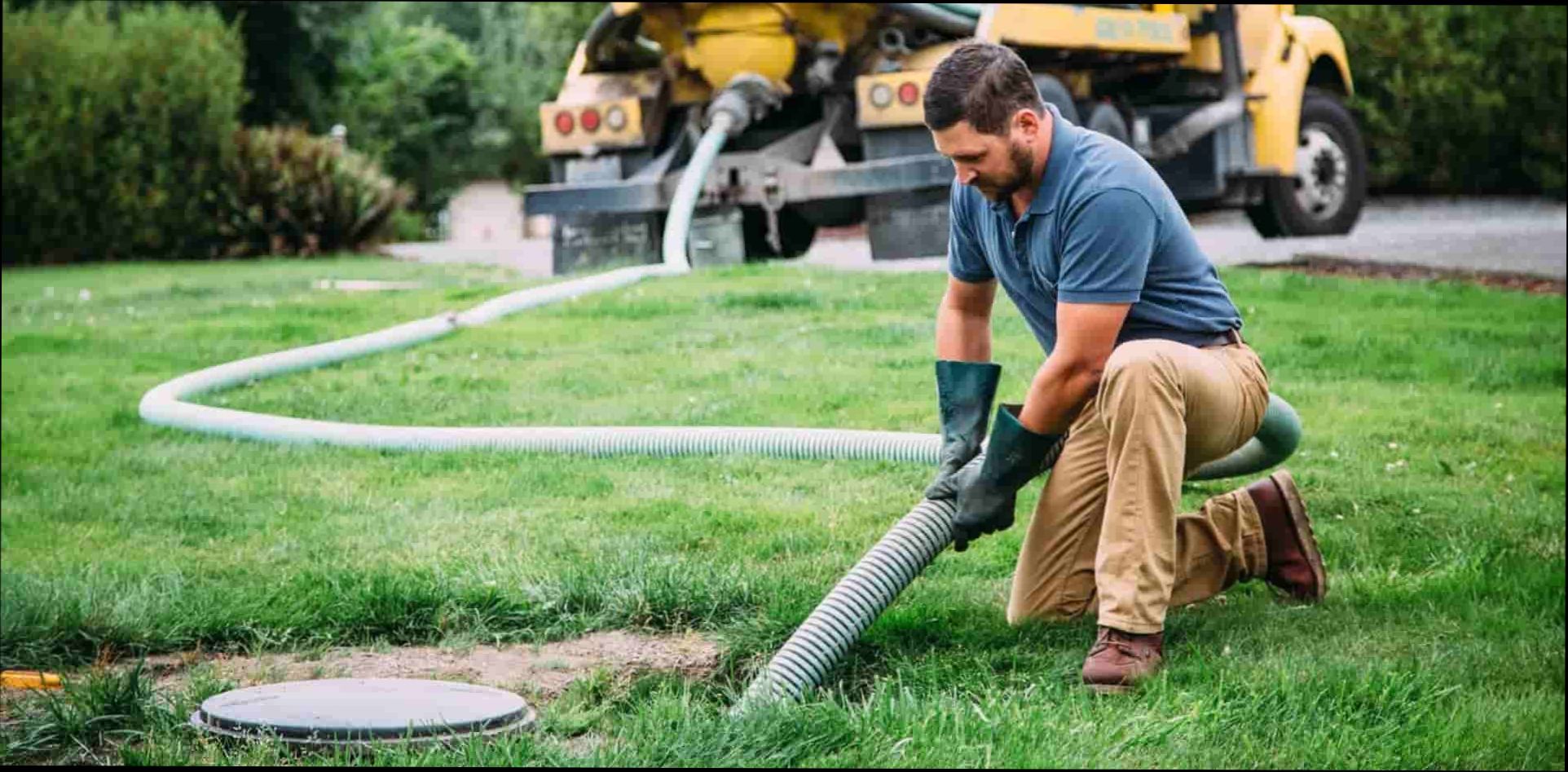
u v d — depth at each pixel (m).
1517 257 13.12
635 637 4.37
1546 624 4.34
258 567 5.11
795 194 12.56
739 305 10.27
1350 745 3.35
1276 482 4.45
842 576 4.79
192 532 5.64
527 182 49.25
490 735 3.37
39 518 5.88
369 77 41.66
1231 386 3.96
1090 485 4.19
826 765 3.15
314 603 4.54
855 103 12.98
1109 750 3.23
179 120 22.08
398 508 5.86
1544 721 3.52
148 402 7.68
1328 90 16.05
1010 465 3.89
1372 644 4.08
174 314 12.07
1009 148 3.78
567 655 4.21
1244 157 14.33
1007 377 7.85
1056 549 4.23
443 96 45.53
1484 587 4.64
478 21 48.03
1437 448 6.59
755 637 4.18
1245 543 4.42
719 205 12.85
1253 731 3.42
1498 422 7.04
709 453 6.27
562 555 5.11
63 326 11.55
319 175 22.16
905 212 12.28
